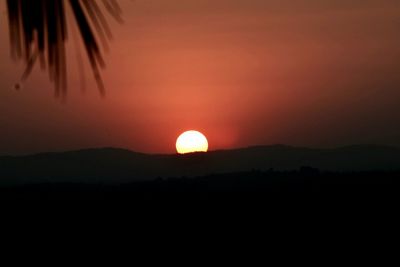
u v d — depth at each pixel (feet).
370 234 262.67
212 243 264.52
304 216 316.19
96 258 237.45
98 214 343.87
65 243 263.49
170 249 254.27
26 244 262.06
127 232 290.97
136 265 227.20
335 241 253.44
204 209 354.95
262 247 251.60
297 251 239.91
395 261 216.54
